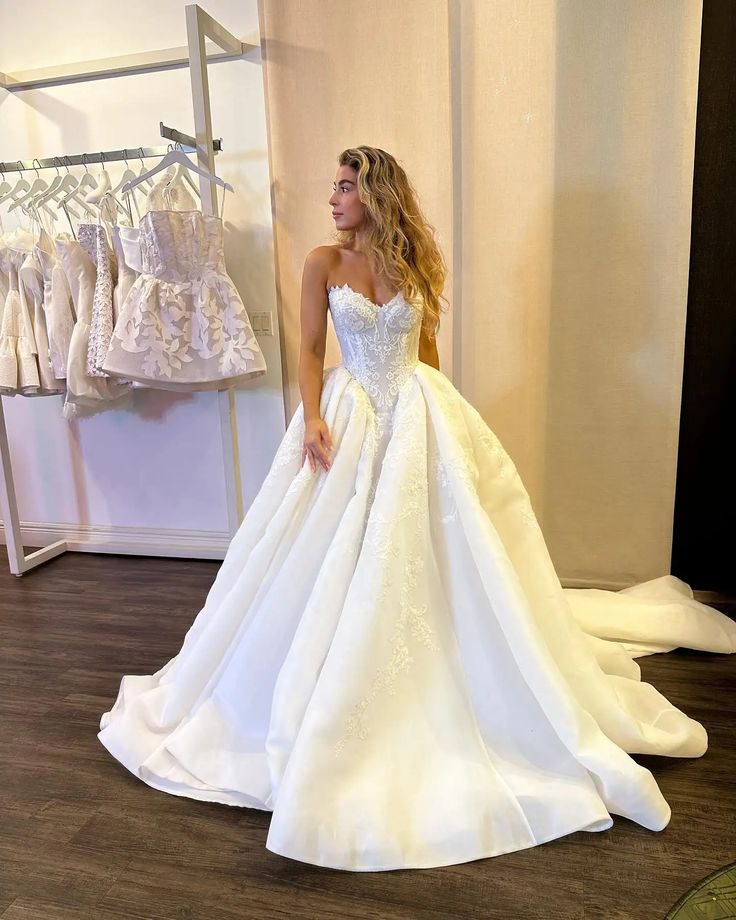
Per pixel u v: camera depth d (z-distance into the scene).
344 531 1.69
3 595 2.99
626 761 1.54
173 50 2.92
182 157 2.62
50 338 2.89
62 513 3.59
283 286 2.94
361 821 1.48
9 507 3.15
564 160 2.58
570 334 2.70
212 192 2.66
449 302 2.76
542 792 1.54
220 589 1.96
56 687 2.23
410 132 2.67
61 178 2.89
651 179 2.52
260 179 2.97
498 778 1.57
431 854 1.46
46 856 1.52
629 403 2.70
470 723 1.65
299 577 1.74
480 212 2.68
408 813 1.52
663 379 2.65
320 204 2.83
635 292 2.61
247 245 3.04
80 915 1.37
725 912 1.07
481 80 2.59
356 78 2.69
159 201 2.67
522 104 2.58
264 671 1.75
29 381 2.89
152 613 2.78
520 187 2.63
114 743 1.85
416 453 1.72
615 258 2.61
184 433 3.33
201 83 2.57
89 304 2.84
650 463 2.72
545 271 2.67
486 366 2.79
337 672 1.55
